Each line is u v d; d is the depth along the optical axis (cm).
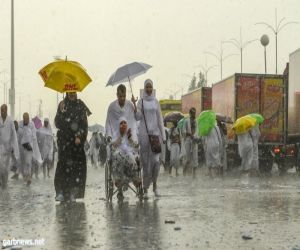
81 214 1264
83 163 1530
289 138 2964
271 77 2994
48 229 1066
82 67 1588
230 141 2984
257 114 2708
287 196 1627
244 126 2631
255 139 2688
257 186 2005
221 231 1031
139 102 1605
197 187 1961
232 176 2627
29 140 2283
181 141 2680
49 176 2830
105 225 1106
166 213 1265
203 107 3747
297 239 957
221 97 3278
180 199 1551
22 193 1817
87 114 1562
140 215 1238
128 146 1510
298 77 2778
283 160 2923
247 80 2991
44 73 1578
